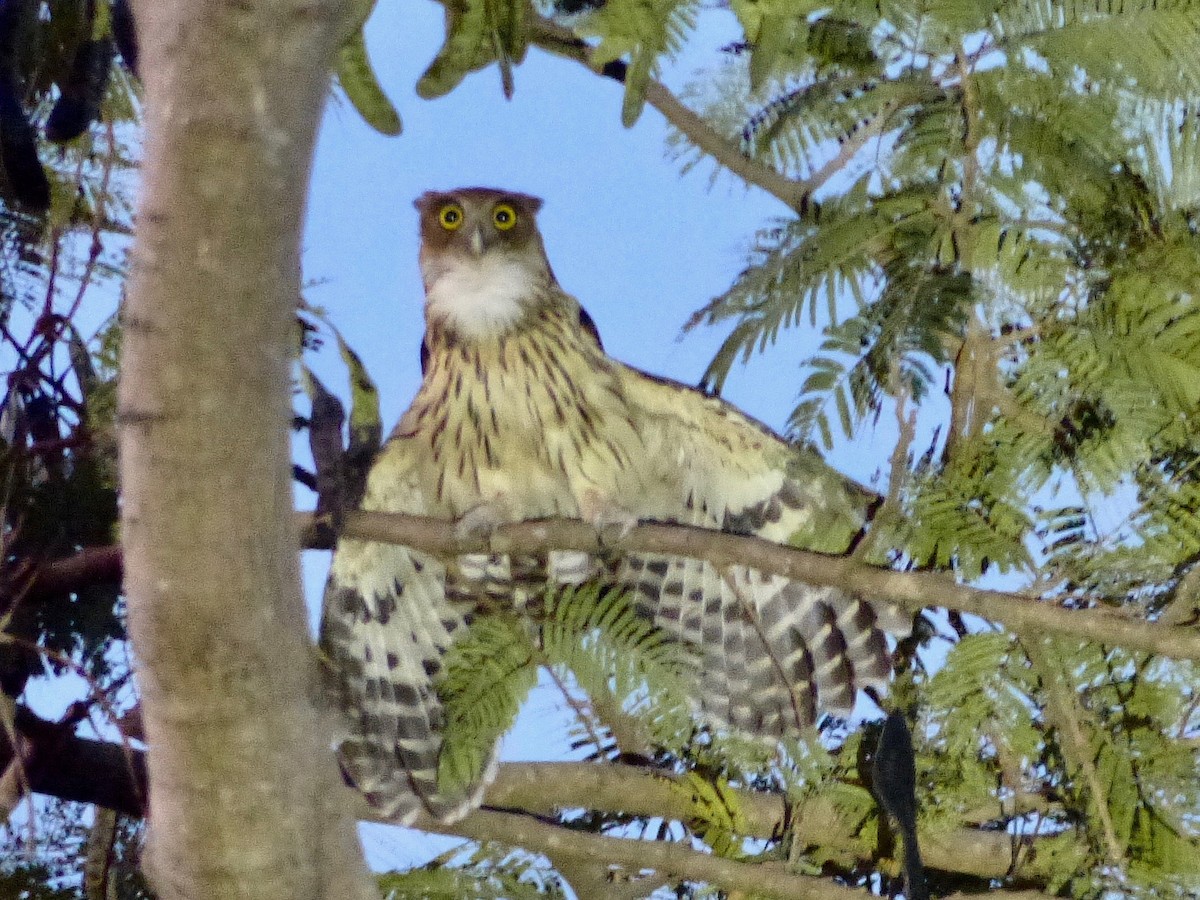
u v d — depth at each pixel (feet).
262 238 13.16
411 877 24.73
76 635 22.15
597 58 18.84
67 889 23.75
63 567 20.89
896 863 27.02
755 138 24.08
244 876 16.24
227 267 13.19
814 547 25.66
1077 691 23.67
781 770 27.25
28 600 20.95
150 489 14.11
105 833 23.35
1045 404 23.66
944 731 24.38
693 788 27.32
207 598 14.61
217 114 12.52
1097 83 21.79
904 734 23.39
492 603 25.85
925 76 21.54
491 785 27.17
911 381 19.43
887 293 20.04
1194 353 22.80
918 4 21.15
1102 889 24.54
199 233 13.00
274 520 14.61
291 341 14.74
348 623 31.07
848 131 23.22
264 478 14.33
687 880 26.66
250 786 15.75
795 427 20.18
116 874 23.75
